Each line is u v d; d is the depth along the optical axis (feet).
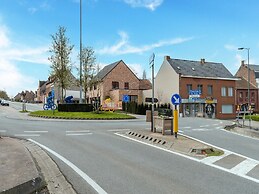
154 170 26.53
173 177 24.21
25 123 71.77
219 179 23.85
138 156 32.81
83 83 142.51
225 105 170.19
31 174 22.59
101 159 30.78
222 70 176.55
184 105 157.48
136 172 25.67
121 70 191.01
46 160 30.17
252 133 61.98
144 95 178.60
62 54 120.16
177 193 20.13
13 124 68.59
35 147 37.86
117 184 22.07
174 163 29.66
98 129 59.82
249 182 23.11
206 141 47.01
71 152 34.50
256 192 20.54
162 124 48.80
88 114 97.25
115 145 40.11
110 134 51.96
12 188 19.29
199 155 34.32
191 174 25.34
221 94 169.37
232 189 21.20
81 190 20.70
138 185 21.85
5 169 24.20
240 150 38.91
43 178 22.95
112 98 180.65
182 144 39.32
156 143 42.39
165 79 166.50
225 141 47.65
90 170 26.17
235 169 27.53
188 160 31.32
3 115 107.65
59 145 39.50
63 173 25.09
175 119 45.34
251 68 219.00
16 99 488.85
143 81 210.59
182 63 169.07
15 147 34.83
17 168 24.56
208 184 22.36
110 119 92.22
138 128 62.39
